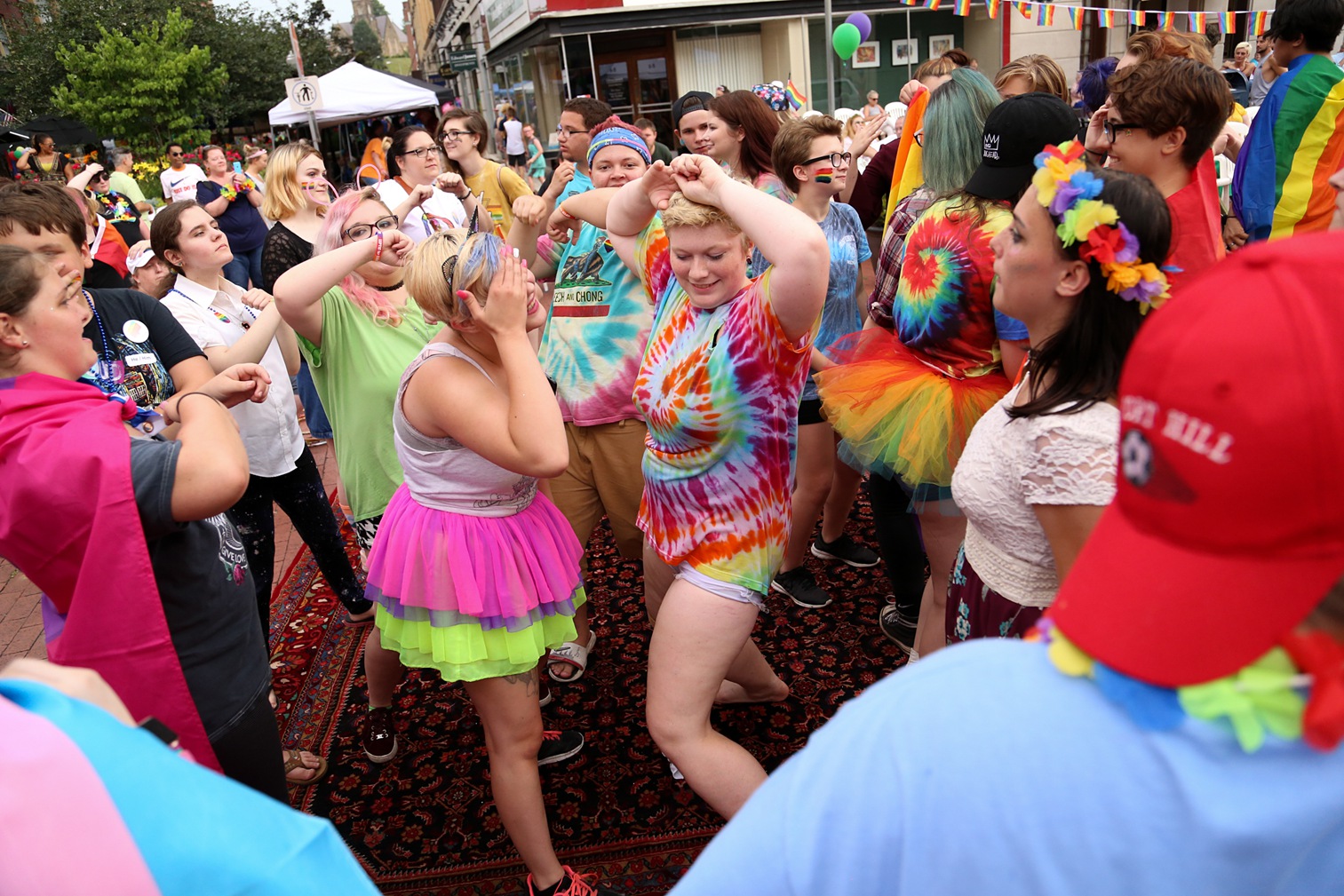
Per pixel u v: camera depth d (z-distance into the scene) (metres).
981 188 2.23
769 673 2.91
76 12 26.34
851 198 4.83
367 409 2.89
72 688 0.94
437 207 5.53
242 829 0.81
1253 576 0.61
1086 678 0.69
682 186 1.95
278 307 2.60
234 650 1.80
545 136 17.09
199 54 23.42
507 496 2.11
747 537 2.07
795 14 14.58
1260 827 0.62
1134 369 0.67
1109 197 1.40
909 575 3.10
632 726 3.01
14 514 1.50
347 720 3.20
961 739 0.69
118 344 2.32
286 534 4.86
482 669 2.04
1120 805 0.65
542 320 2.08
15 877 0.70
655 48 15.08
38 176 12.59
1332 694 0.60
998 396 2.31
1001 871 0.67
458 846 2.60
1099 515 1.38
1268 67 5.98
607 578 4.00
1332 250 0.60
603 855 2.50
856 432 2.54
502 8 18.12
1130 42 3.58
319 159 4.54
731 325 1.96
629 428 2.98
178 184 10.23
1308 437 0.57
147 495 1.51
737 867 0.75
